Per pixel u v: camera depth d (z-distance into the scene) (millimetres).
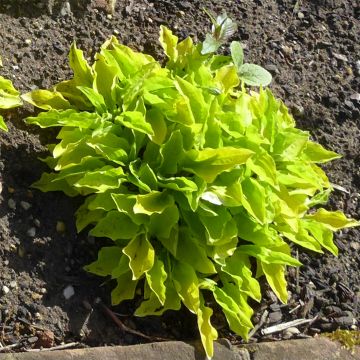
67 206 928
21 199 909
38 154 939
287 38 1151
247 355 883
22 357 814
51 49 1003
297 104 1104
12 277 869
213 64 1021
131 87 901
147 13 1080
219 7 1129
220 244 871
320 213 987
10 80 957
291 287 984
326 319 972
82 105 950
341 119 1121
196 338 910
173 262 896
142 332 899
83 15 1039
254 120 951
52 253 899
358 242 1044
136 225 879
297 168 948
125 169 901
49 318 866
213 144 907
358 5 1218
